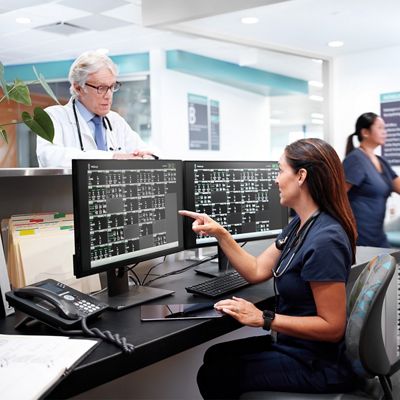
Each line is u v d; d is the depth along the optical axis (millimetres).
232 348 1587
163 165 1636
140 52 6219
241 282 1676
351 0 3471
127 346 1099
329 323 1299
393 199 4539
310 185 1404
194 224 1621
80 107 2148
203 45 5832
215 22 3975
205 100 6875
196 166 1776
